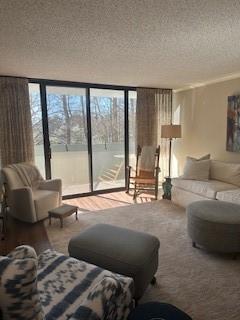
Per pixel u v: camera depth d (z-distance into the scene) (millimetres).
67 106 4539
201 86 4809
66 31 2160
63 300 1267
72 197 4699
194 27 2119
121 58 2992
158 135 5383
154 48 2648
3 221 3176
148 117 5176
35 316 871
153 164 4883
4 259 840
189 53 2828
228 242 2373
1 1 1636
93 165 4961
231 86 4184
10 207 3549
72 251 1927
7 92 3822
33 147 4137
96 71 3660
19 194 3355
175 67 3479
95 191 4953
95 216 3656
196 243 2629
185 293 1919
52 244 2781
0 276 780
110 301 1154
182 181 4020
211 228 2418
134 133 5305
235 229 2346
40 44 2471
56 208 3412
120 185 5340
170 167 5266
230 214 2510
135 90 5121
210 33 2252
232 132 4172
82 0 1645
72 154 4719
